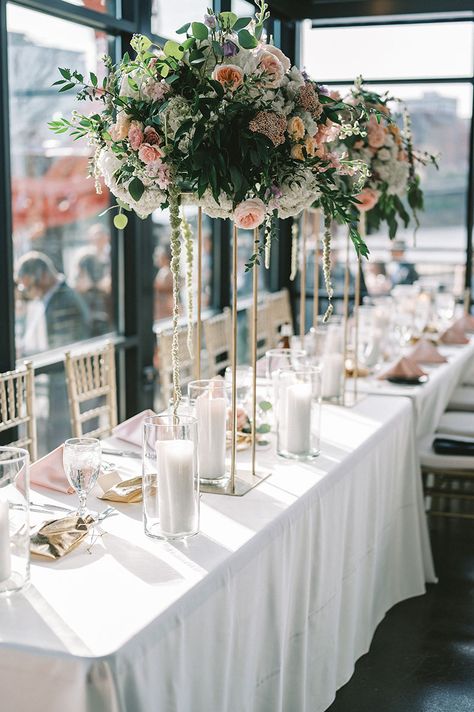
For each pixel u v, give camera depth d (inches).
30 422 128.1
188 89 86.9
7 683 63.7
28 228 175.0
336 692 117.4
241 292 274.2
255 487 99.1
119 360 209.8
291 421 109.5
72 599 70.4
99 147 91.4
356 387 144.2
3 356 160.6
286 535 91.2
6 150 155.1
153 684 67.1
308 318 294.5
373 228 145.7
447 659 126.6
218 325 202.5
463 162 275.9
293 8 273.6
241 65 87.1
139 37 86.9
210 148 85.4
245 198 90.0
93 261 197.5
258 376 128.6
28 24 168.4
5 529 70.7
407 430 143.3
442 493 156.4
